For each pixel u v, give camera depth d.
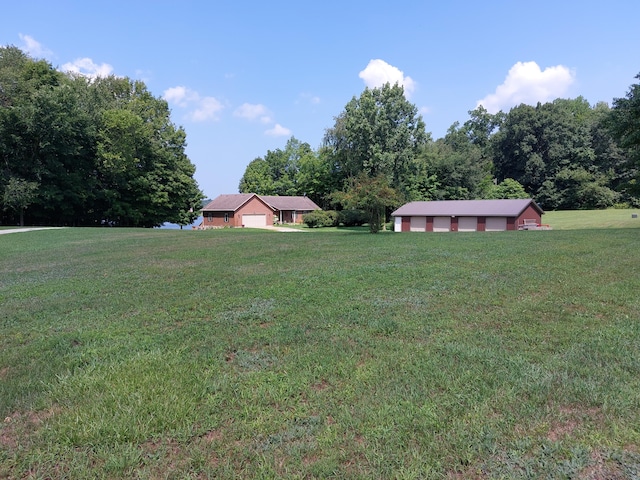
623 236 12.11
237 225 49.47
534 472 2.10
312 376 3.28
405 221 39.41
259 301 5.66
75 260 11.02
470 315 4.71
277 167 72.62
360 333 4.24
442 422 2.55
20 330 4.72
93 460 2.31
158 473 2.19
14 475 2.20
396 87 42.75
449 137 66.75
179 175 43.56
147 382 3.20
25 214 36.94
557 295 5.42
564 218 43.50
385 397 2.89
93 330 4.61
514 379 3.08
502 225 34.62
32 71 35.41
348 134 44.03
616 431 2.40
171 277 7.74
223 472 2.18
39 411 2.86
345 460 2.26
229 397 2.97
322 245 12.88
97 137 37.38
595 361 3.38
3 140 31.55
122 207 40.16
